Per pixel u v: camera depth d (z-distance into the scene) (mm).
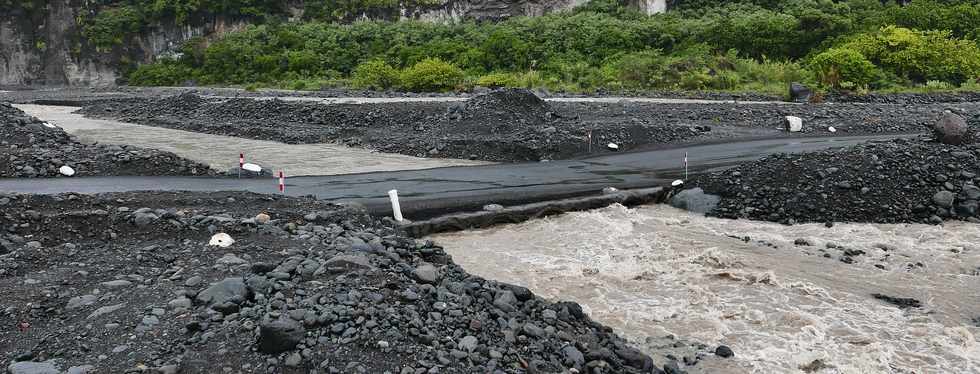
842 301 8641
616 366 6551
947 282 9320
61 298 7297
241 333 6207
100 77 76875
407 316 6621
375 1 73875
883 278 9484
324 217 10977
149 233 9633
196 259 8539
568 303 7848
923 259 10289
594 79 42062
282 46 63875
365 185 14977
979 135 14906
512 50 50188
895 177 13281
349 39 62000
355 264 7602
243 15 75562
